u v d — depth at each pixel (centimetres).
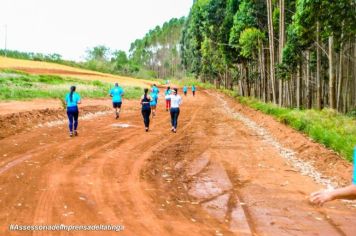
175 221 719
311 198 329
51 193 855
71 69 10012
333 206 850
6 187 887
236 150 1524
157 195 884
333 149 1409
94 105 3294
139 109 3522
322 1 2009
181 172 1131
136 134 1869
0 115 1939
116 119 2558
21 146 1405
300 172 1180
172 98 2003
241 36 4356
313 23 2289
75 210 751
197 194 915
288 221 744
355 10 2069
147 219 721
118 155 1329
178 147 1547
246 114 3161
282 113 2503
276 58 4928
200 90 8994
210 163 1273
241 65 6519
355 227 719
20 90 3647
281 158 1385
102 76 9562
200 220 733
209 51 8100
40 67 8744
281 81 3466
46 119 2180
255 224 722
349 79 3531
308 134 1744
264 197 905
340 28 2144
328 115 2286
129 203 814
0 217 696
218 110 3672
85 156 1285
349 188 315
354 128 1909
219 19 6291
